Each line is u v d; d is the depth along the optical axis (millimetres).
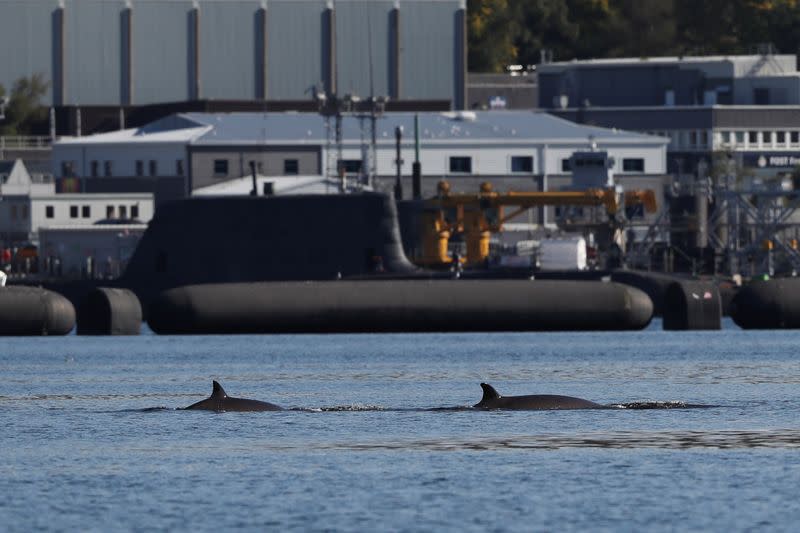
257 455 184375
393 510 156500
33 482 170500
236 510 156875
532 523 150750
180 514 155375
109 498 162500
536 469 175125
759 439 192750
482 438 194000
